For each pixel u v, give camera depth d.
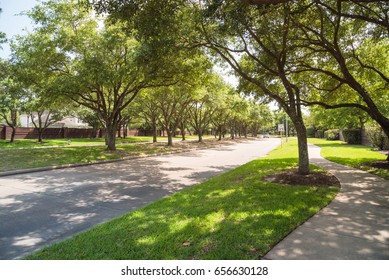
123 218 5.14
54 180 9.89
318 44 11.38
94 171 12.19
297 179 8.59
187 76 15.99
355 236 4.17
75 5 15.70
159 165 14.52
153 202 6.53
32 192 7.94
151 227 4.57
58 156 16.08
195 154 21.69
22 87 23.05
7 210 6.14
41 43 15.26
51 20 15.70
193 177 10.70
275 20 9.99
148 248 3.77
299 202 5.99
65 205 6.58
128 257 3.54
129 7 7.58
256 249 3.69
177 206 5.90
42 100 17.62
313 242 3.95
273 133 123.88
